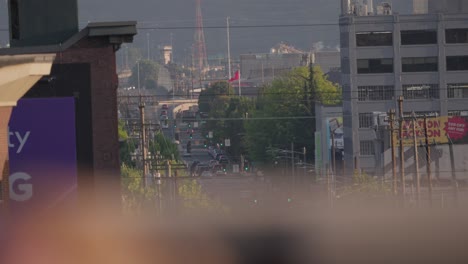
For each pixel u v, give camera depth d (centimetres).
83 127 10481
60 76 10475
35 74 6938
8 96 7131
